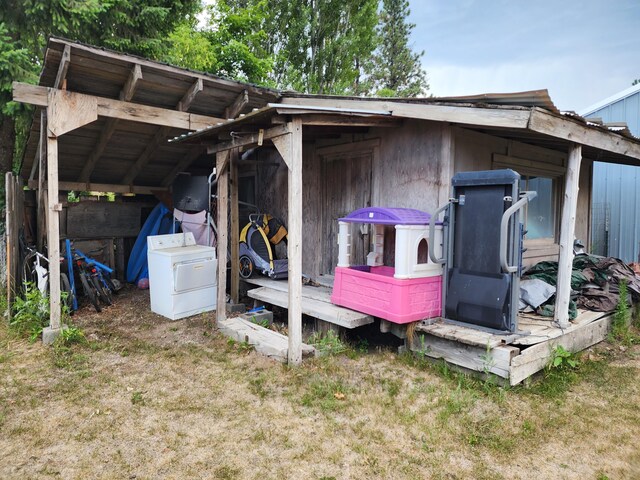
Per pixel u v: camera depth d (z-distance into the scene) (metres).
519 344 3.48
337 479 2.28
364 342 4.43
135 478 2.28
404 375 3.60
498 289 3.52
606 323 4.51
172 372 3.69
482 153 4.72
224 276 4.85
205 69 12.26
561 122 3.59
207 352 4.16
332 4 17.19
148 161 6.91
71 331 4.34
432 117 3.92
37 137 5.99
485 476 2.31
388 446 2.59
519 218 3.48
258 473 2.32
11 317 5.00
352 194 5.54
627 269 5.08
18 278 5.57
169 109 5.69
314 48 17.62
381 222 3.96
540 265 5.15
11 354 4.04
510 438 2.67
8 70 6.68
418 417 2.91
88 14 7.15
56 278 4.43
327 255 5.97
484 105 3.52
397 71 29.73
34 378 3.54
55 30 7.40
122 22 8.16
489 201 3.57
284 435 2.70
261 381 3.48
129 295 6.57
